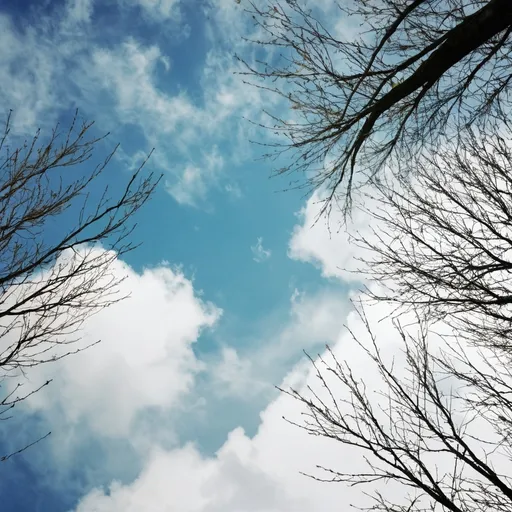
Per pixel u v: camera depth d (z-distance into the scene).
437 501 2.98
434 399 3.38
